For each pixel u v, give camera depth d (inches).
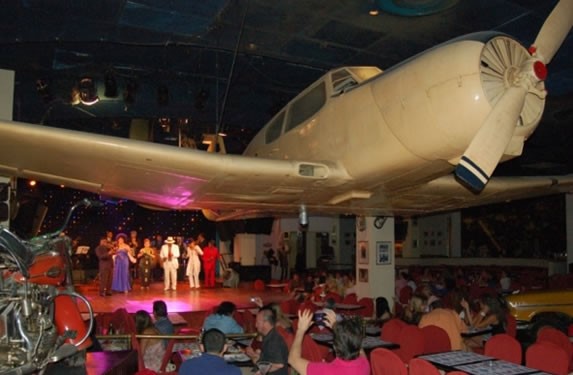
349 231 840.3
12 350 93.1
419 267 784.9
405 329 204.1
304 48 381.1
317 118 239.6
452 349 220.1
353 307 324.2
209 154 202.4
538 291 329.4
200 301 477.1
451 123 174.1
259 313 177.9
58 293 105.5
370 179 216.7
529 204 885.8
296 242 794.2
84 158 199.9
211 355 140.4
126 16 320.2
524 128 182.9
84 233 761.6
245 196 250.8
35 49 414.3
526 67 173.2
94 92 466.0
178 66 471.8
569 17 191.0
